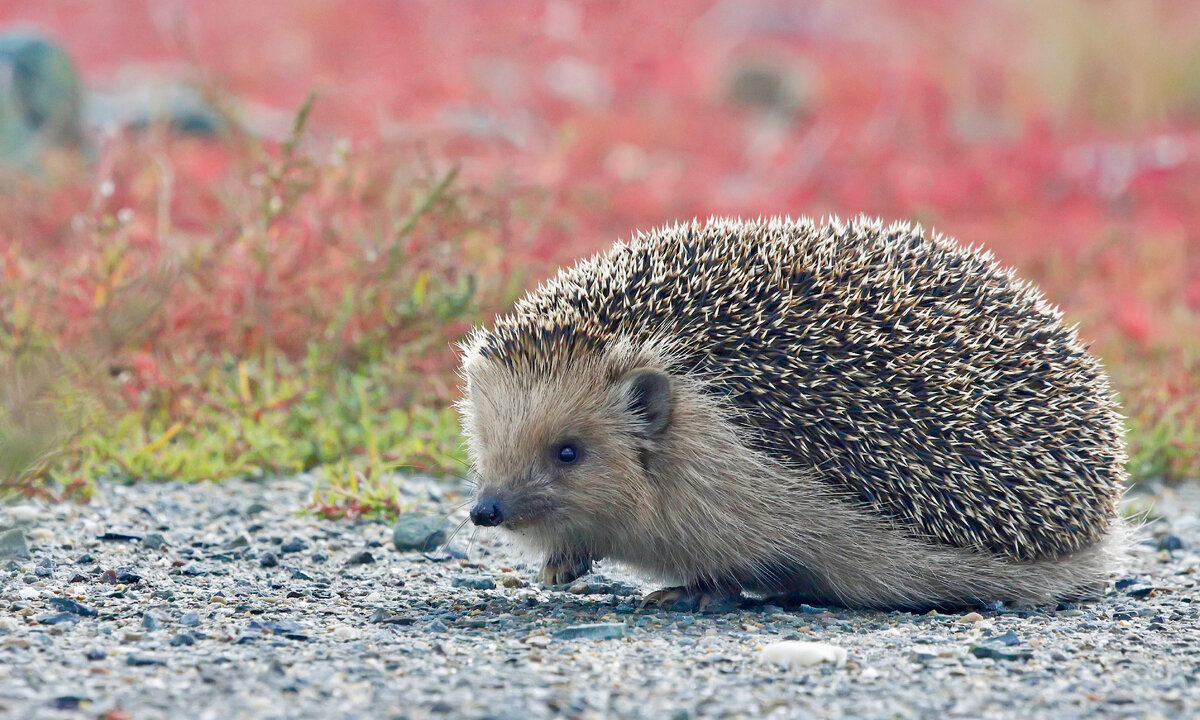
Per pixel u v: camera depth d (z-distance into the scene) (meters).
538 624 8.42
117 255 14.28
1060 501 9.30
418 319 14.49
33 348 12.58
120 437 12.68
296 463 12.77
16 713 6.15
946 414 9.09
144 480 12.29
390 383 14.02
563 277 10.02
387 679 6.90
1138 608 9.27
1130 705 6.65
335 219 15.39
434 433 13.09
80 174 20.66
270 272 14.55
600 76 34.72
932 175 26.75
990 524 9.17
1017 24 38.44
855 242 9.63
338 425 13.21
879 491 9.07
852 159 27.92
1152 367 16.48
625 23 36.84
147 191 19.50
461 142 24.56
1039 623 8.71
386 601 9.05
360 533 11.02
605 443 9.23
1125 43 33.16
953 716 6.46
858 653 7.65
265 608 8.61
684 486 9.17
